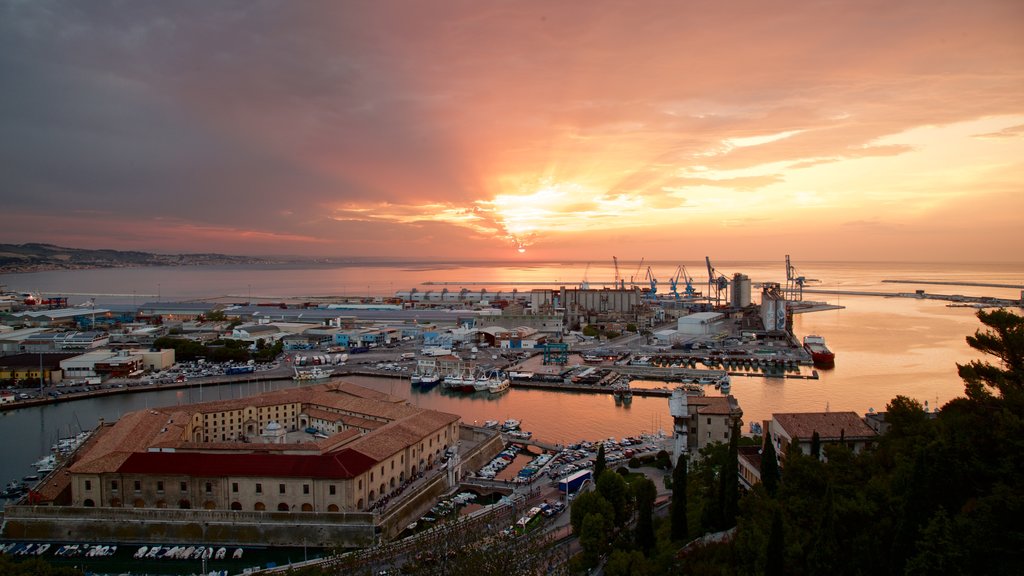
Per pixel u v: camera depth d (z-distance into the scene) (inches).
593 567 4997.5
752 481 5866.1
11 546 6112.2
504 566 4468.5
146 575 5654.5
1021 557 2837.1
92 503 6471.5
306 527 6122.1
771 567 3518.7
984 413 3484.3
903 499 3469.5
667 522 5442.9
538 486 7199.8
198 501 6412.4
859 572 3324.3
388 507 6422.2
